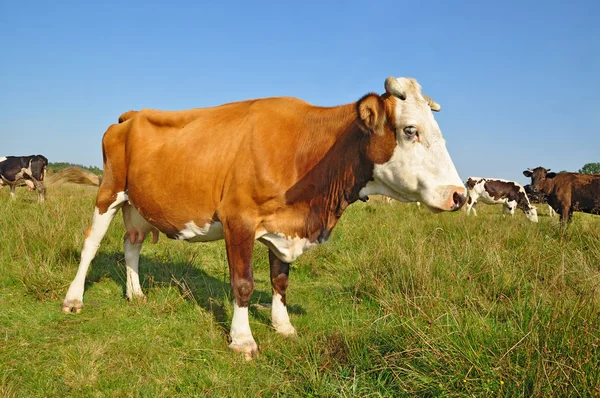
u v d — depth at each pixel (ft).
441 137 11.86
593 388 8.09
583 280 15.30
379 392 9.25
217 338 13.15
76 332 13.64
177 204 14.06
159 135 14.78
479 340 10.03
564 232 26.23
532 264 18.56
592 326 9.77
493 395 8.56
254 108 13.55
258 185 12.53
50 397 10.02
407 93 11.93
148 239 26.22
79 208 30.81
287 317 14.35
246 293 12.70
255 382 10.73
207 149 13.47
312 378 10.08
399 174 11.91
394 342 10.98
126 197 15.96
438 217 33.96
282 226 12.96
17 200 42.57
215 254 24.11
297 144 12.82
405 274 16.98
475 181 59.93
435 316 11.99
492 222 29.60
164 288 17.46
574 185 42.96
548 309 11.05
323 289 18.84
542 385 8.34
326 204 12.95
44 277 16.98
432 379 9.21
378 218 32.60
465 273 16.98
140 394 10.24
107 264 20.80
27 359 11.62
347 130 12.66
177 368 11.49
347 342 11.45
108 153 16.15
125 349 12.37
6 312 14.55
